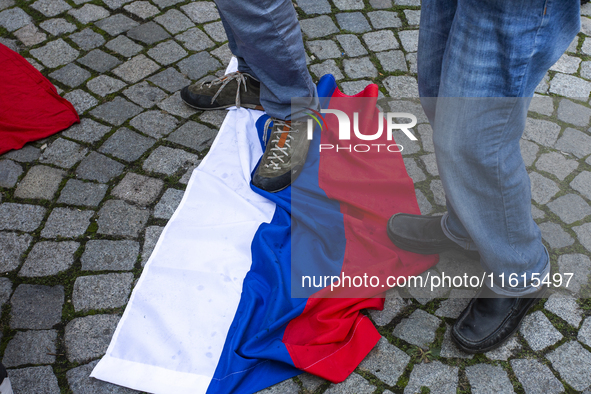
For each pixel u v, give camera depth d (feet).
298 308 5.66
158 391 5.27
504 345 5.69
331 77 8.97
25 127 8.07
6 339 5.75
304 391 5.33
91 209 7.20
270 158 7.54
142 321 5.85
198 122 8.56
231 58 9.75
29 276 6.39
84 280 6.35
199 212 7.09
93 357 5.62
